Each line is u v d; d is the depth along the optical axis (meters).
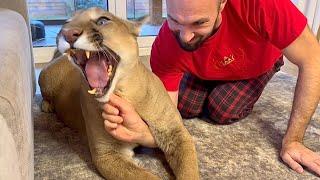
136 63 0.80
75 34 0.72
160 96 0.86
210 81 1.12
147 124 0.87
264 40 0.95
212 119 1.12
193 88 1.12
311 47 0.86
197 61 1.00
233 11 0.90
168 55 0.98
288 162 0.89
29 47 1.05
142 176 0.79
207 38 0.92
